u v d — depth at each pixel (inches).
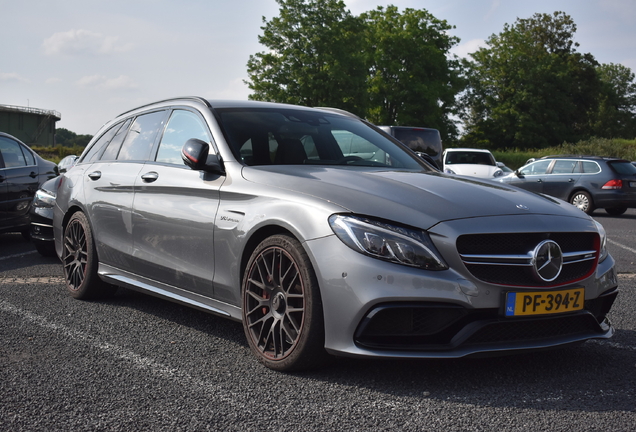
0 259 265.4
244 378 112.4
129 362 121.9
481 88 2554.1
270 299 119.3
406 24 2059.5
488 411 97.4
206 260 134.0
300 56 1700.3
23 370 116.6
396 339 107.0
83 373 115.0
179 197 143.3
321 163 143.3
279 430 89.7
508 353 107.2
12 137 327.3
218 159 137.2
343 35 1758.1
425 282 102.7
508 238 108.9
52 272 231.8
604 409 98.7
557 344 111.1
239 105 157.1
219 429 89.9
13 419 93.2
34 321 154.3
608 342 141.6
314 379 112.0
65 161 301.7
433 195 116.1
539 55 2591.0
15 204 315.6
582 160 602.5
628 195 571.2
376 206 109.6
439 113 1999.3
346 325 104.7
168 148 156.7
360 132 165.3
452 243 104.5
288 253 113.7
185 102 160.7
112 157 180.5
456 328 106.2
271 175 126.2
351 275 104.2
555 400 102.7
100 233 172.9
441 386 109.0
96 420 93.0
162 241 147.5
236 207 126.7
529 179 631.2
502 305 105.8
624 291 204.8
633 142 2017.7
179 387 107.7
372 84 1962.4
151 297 186.7
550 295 109.0
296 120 158.1
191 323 153.9
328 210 110.1
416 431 89.6
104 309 169.0
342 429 90.1
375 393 105.1
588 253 118.2
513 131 2471.7
